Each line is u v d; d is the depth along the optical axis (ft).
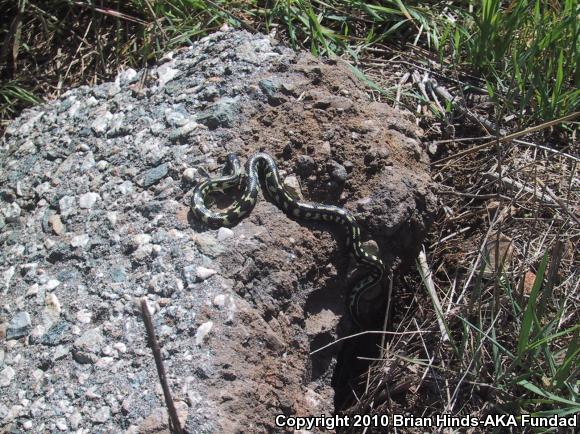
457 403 4.38
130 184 4.65
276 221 4.44
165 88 5.04
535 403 4.19
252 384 3.92
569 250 4.79
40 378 4.06
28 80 6.35
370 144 4.73
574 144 5.46
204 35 6.10
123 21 6.42
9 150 5.28
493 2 5.62
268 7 6.25
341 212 4.50
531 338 4.32
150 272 4.23
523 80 5.54
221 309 4.03
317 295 4.50
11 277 4.53
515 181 5.21
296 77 4.96
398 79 5.89
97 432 3.81
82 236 4.51
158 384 3.86
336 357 4.49
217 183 4.45
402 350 4.64
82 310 4.22
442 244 5.05
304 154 4.68
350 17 6.21
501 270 4.38
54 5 6.57
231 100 4.81
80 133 5.07
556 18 5.80
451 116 5.65
